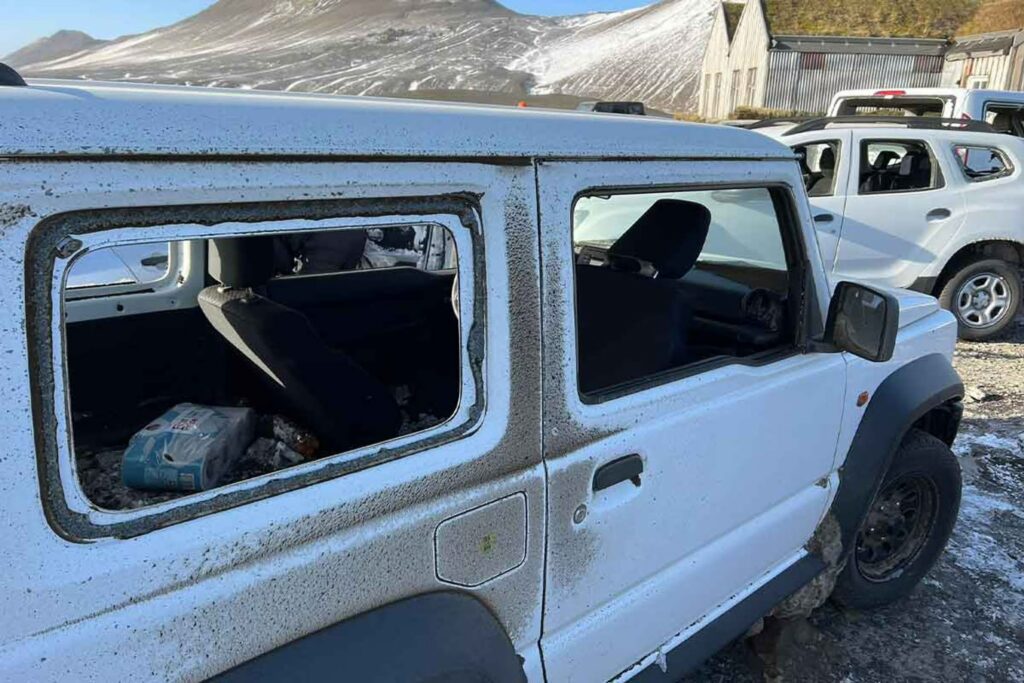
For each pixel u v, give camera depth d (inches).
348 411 69.8
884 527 119.4
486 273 56.7
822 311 92.8
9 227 37.9
